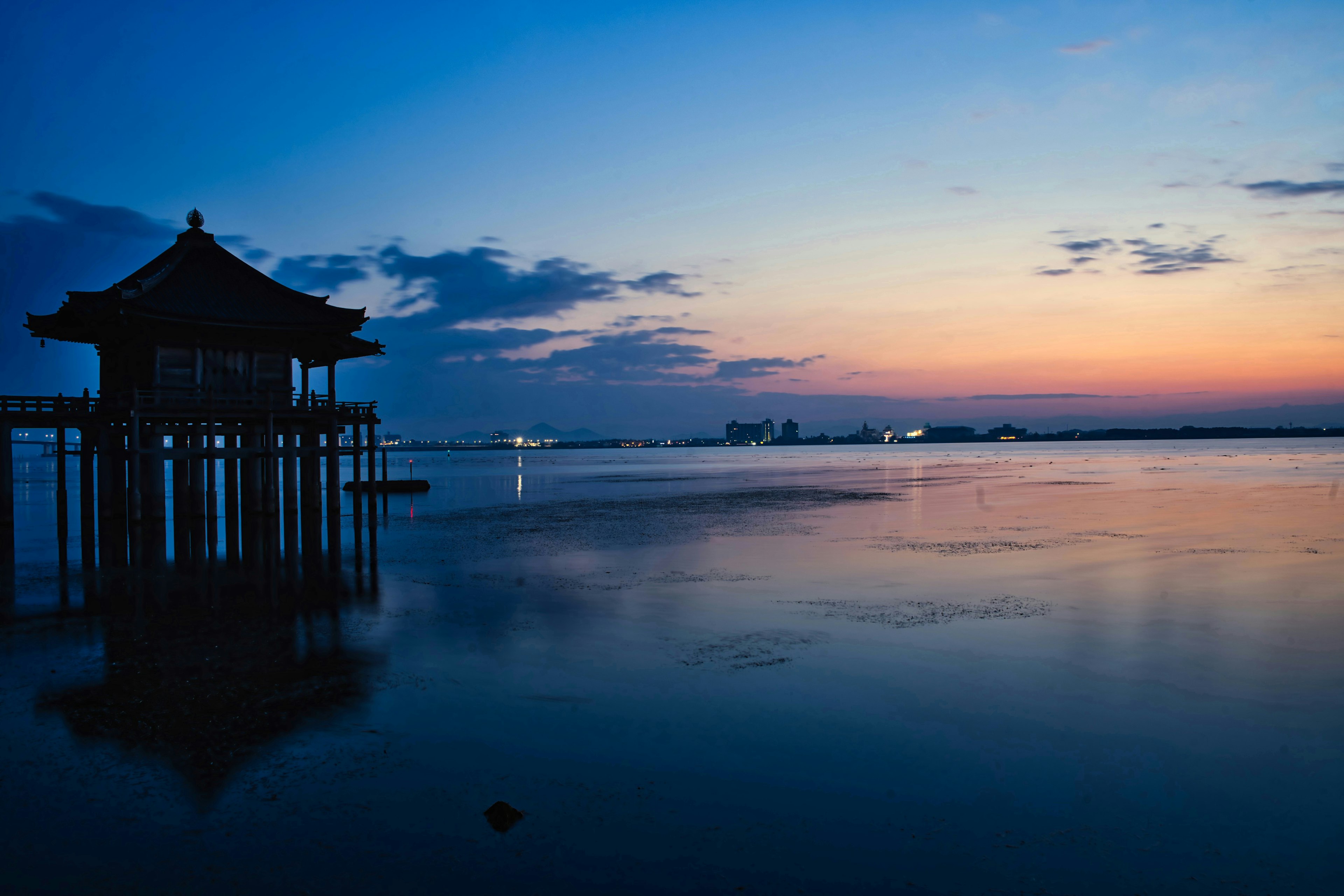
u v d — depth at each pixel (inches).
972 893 301.3
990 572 1007.6
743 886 303.0
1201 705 510.0
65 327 1344.7
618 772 400.5
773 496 2522.1
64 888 293.0
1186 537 1362.0
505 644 638.5
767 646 639.8
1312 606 799.1
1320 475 3356.3
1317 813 368.8
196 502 1374.3
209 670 559.5
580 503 2250.2
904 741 446.6
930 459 7623.0
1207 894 303.9
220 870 306.2
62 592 848.3
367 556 1122.7
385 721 463.5
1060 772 408.5
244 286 1327.5
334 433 1392.7
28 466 5885.8
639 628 699.4
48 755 408.8
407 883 300.4
